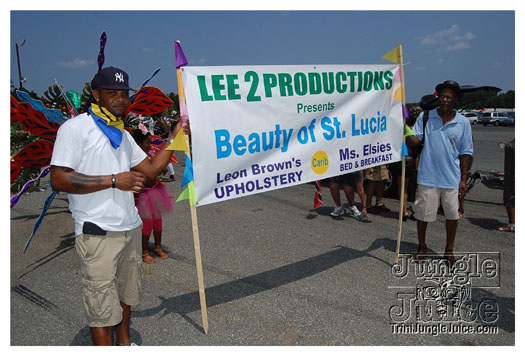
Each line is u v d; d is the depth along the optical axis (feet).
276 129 11.58
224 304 11.84
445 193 14.25
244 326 10.62
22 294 12.55
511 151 18.47
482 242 17.35
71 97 15.44
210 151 10.25
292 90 11.80
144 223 14.74
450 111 13.97
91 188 7.79
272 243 17.33
